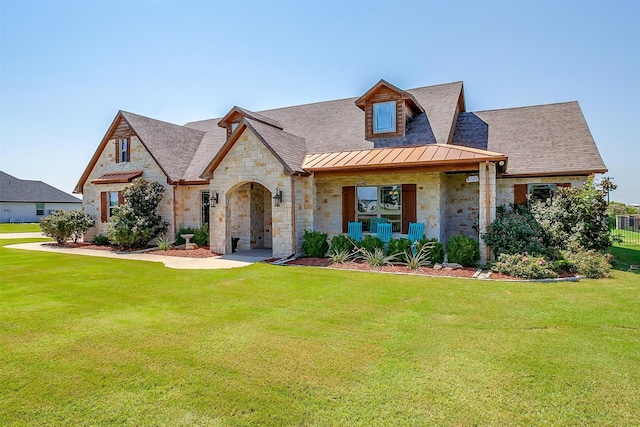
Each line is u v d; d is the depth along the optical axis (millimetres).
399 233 18531
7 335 7512
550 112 21672
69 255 19859
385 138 19797
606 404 4840
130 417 4629
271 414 4668
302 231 18500
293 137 21078
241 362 6180
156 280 12852
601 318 8250
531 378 5523
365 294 10688
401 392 5164
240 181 18844
